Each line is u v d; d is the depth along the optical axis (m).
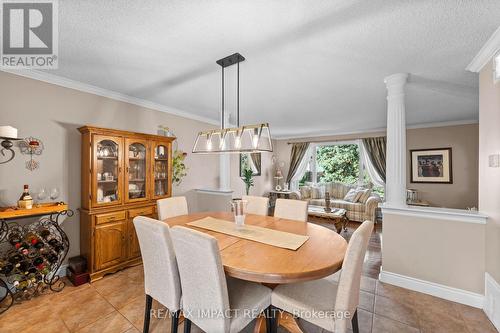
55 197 2.50
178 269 1.51
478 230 2.09
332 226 4.95
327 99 3.39
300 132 6.35
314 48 1.96
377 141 5.77
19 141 2.39
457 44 1.87
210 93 3.17
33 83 2.49
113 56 2.12
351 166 6.34
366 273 2.77
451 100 3.39
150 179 3.18
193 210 4.41
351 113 4.20
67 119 2.74
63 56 2.12
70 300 2.20
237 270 1.30
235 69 2.39
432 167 5.04
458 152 4.80
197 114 4.36
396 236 2.49
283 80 2.67
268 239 1.77
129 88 2.99
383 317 1.95
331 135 6.45
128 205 2.91
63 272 2.65
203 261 1.26
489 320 1.91
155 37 1.81
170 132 3.72
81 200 2.82
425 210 2.32
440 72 2.42
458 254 2.18
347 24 1.63
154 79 2.68
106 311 2.03
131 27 1.68
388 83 2.54
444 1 1.39
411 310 2.04
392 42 1.85
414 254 2.39
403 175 2.49
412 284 2.38
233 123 5.07
